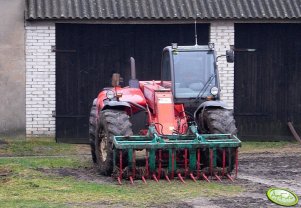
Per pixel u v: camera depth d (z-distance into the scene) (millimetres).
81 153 20844
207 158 15094
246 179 15062
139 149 14594
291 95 23938
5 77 22656
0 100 22672
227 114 15625
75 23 22734
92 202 12438
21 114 22812
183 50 16781
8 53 22625
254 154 20609
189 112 16391
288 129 23984
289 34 23797
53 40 22766
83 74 23031
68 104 23031
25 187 13969
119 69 23125
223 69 23531
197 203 12297
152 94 15984
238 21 23250
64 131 23047
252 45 23625
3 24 22562
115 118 15266
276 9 23312
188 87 16453
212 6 23203
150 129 15062
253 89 23766
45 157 19531
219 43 23375
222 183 14430
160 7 22938
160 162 14625
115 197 12883
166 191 13445
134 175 14688
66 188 13812
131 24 23031
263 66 23750
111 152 15000
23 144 22203
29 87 22812
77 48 22938
